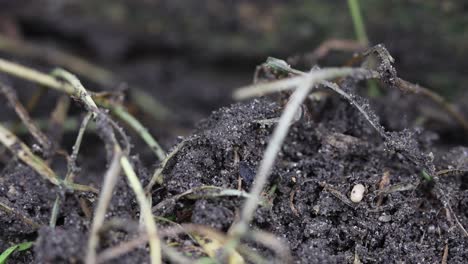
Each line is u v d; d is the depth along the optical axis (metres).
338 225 0.13
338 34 0.20
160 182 0.13
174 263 0.12
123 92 0.16
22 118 0.15
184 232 0.12
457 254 0.13
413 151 0.13
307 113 0.14
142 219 0.12
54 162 0.17
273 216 0.13
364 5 0.20
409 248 0.13
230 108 0.13
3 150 0.16
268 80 0.14
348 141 0.14
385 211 0.13
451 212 0.13
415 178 0.13
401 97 0.16
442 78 0.19
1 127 0.14
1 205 0.13
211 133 0.13
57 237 0.12
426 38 0.19
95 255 0.11
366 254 0.13
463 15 0.19
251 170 0.13
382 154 0.14
